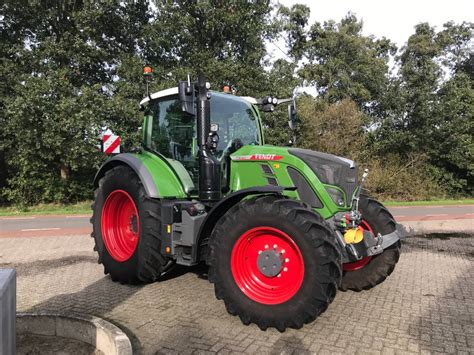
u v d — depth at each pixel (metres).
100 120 17.12
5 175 20.20
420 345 3.60
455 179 26.66
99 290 5.13
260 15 20.27
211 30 19.52
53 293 5.02
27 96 16.11
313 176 4.44
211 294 4.95
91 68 19.86
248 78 19.28
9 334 2.52
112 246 5.54
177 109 5.55
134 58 18.78
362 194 5.24
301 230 3.75
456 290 5.11
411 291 5.07
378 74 27.78
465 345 3.60
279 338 3.74
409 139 25.05
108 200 5.62
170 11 19.36
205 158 4.76
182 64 19.91
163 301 4.70
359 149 23.17
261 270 4.03
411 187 23.86
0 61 18.52
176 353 3.46
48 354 3.52
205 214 4.69
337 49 28.88
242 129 5.54
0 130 17.84
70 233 9.99
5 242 8.59
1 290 2.36
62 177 19.61
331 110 22.69
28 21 19.20
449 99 25.50
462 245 8.05
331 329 3.93
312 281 3.69
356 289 5.02
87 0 17.88
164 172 5.32
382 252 4.78
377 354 3.44
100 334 3.59
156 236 5.00
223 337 3.77
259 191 4.02
